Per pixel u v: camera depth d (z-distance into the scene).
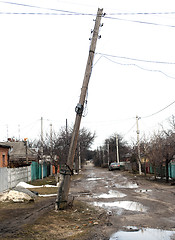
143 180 23.36
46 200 12.05
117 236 6.17
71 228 6.94
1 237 5.99
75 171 40.38
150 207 9.95
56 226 7.12
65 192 9.60
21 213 8.87
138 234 6.30
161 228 6.82
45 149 30.59
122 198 12.55
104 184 20.50
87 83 10.28
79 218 8.12
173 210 9.24
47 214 8.61
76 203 10.88
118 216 8.38
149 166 33.09
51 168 37.94
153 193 14.16
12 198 11.89
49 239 5.93
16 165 27.36
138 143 31.23
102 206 10.33
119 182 22.06
